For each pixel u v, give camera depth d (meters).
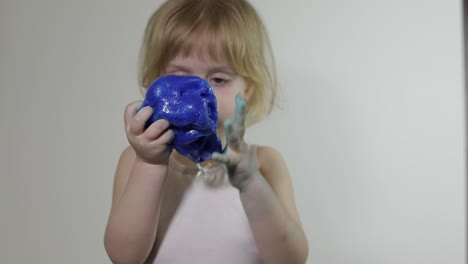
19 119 1.28
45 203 1.27
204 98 0.69
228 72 0.86
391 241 1.28
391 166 1.28
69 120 1.27
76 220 1.27
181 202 0.87
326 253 1.28
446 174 1.27
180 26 0.85
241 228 0.86
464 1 1.32
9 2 1.27
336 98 1.27
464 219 1.27
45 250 1.27
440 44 1.27
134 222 0.75
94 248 1.27
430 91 1.27
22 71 1.28
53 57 1.27
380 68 1.27
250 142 1.27
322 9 1.27
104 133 1.27
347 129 1.28
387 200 1.28
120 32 1.26
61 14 1.27
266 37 1.05
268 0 1.27
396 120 1.28
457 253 1.27
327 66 1.27
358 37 1.27
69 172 1.27
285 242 0.76
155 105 0.68
